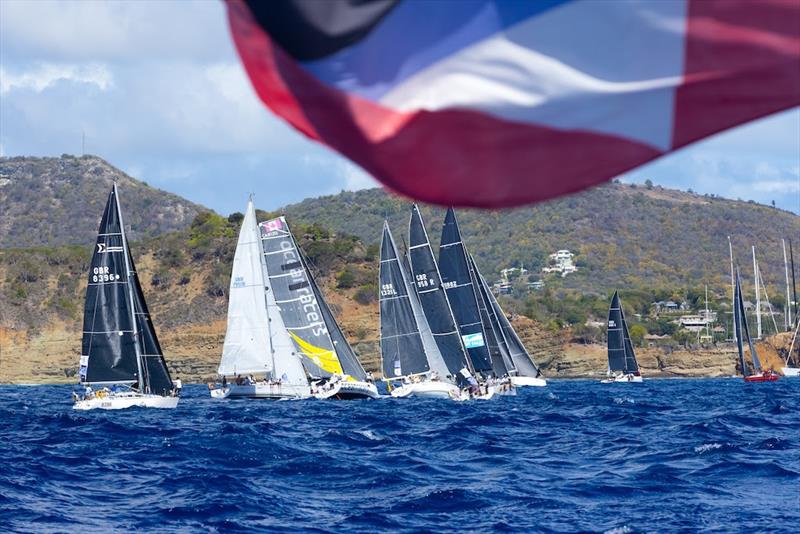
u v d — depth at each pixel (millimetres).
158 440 117938
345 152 29656
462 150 29344
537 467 95562
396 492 79375
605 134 29062
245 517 68312
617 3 29062
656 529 63594
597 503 73562
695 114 28750
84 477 87000
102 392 189500
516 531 63750
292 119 29656
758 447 106625
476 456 105438
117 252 187875
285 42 29141
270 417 165250
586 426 146125
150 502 74312
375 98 29578
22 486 79938
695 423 139625
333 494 79062
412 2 29484
